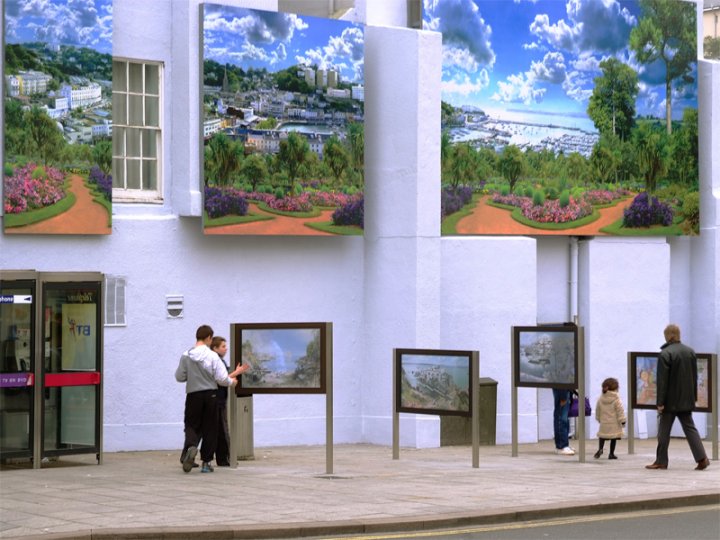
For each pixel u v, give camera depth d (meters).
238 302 20.03
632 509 13.41
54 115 18.23
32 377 16.02
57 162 18.25
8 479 15.02
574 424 23.22
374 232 21.03
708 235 24.30
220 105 19.42
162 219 19.34
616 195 23.34
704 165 24.33
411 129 20.61
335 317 20.92
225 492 13.91
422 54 20.58
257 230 19.75
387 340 20.84
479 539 11.44
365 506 12.91
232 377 16.02
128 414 19.00
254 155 19.70
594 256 23.16
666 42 23.88
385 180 20.91
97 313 16.56
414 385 17.70
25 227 17.97
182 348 19.52
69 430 16.45
